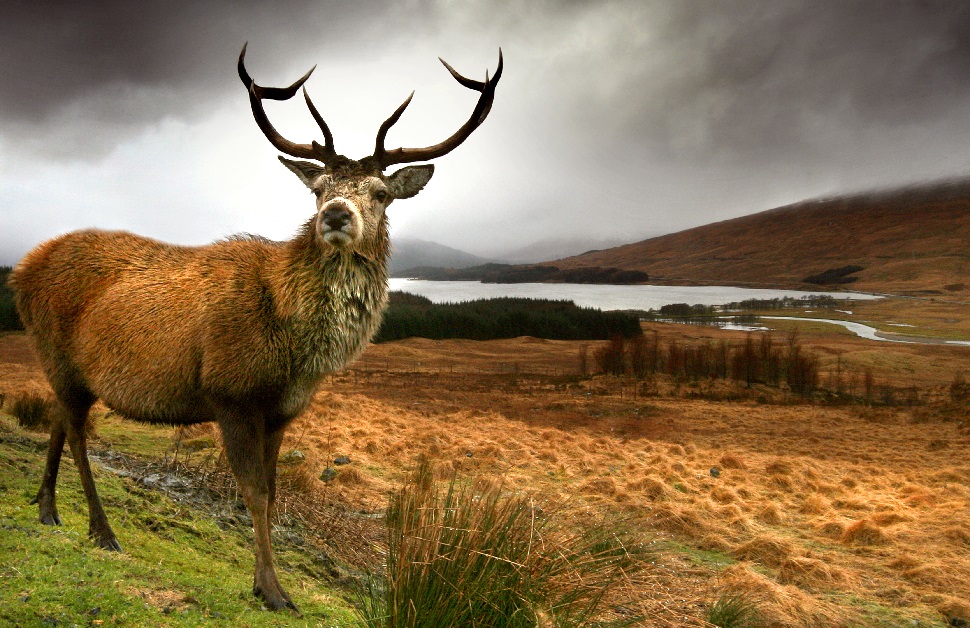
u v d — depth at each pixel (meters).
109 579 3.44
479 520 3.60
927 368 79.69
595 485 9.59
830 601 6.29
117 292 4.16
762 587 6.01
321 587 4.67
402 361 68.69
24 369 19.39
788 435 28.34
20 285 4.50
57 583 3.24
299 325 4.01
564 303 147.50
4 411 8.03
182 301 4.03
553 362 73.50
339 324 4.13
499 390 43.28
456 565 3.38
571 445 14.69
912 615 6.16
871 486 12.66
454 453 11.24
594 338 106.69
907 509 10.05
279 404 4.05
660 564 6.29
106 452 6.55
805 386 53.56
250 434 3.94
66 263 4.38
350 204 4.05
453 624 3.25
